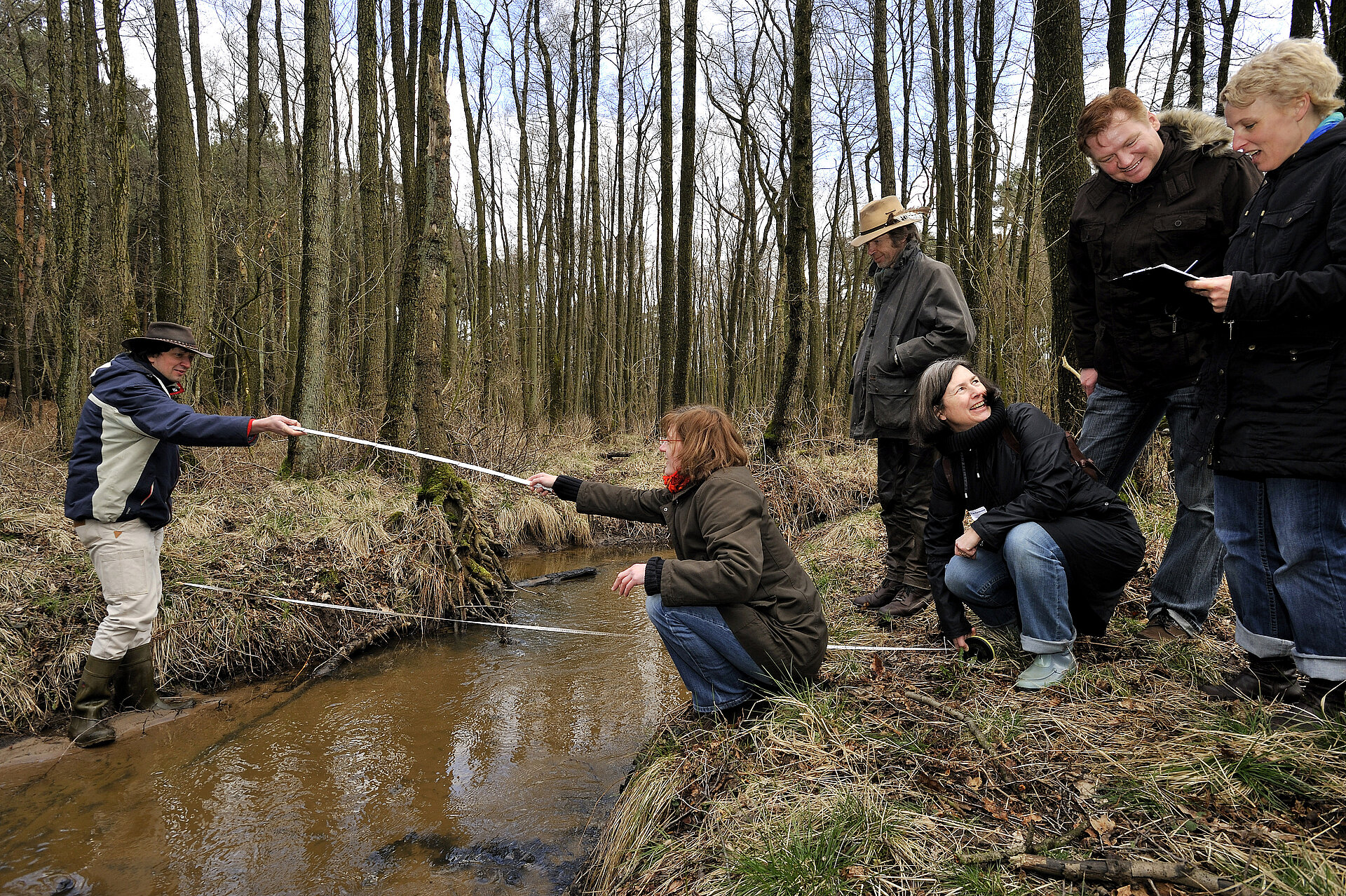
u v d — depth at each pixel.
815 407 10.06
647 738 3.40
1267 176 2.18
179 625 4.18
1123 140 2.54
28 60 12.43
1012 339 5.38
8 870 2.49
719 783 2.37
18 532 4.64
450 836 2.71
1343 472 1.98
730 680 2.72
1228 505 2.34
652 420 16.28
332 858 2.58
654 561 2.59
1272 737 2.05
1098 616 2.71
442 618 5.18
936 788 2.11
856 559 4.98
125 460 3.37
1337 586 2.07
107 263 6.93
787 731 2.49
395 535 5.53
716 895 1.85
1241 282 2.00
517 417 12.16
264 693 4.03
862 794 2.08
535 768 3.19
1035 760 2.17
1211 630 2.98
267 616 4.49
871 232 3.62
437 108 5.20
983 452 2.79
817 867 1.84
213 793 3.00
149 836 2.71
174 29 7.22
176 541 4.82
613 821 2.55
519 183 14.96
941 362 2.81
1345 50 3.62
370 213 8.95
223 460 7.04
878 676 2.91
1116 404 3.00
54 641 3.81
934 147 12.39
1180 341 2.61
